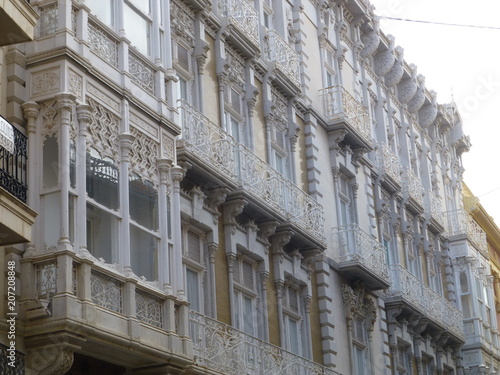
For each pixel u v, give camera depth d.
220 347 21.72
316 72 33.47
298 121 31.08
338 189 32.75
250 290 25.58
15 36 16.47
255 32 28.14
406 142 43.38
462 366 44.62
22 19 16.31
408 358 37.19
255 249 25.84
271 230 26.33
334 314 30.08
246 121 27.48
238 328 24.62
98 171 17.94
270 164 28.22
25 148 16.73
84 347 17.00
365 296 32.97
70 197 16.95
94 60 18.36
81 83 17.80
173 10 24.62
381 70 41.19
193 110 23.17
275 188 26.47
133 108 19.36
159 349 18.38
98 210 17.77
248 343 22.95
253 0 30.25
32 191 16.86
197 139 23.05
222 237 24.50
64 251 16.34
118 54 19.33
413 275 37.72
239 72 27.56
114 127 18.64
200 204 23.45
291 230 26.86
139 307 18.30
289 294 27.81
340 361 29.64
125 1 20.00
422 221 42.81
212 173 23.28
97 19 18.75
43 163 17.06
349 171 34.00
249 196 24.70
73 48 17.77
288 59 30.09
